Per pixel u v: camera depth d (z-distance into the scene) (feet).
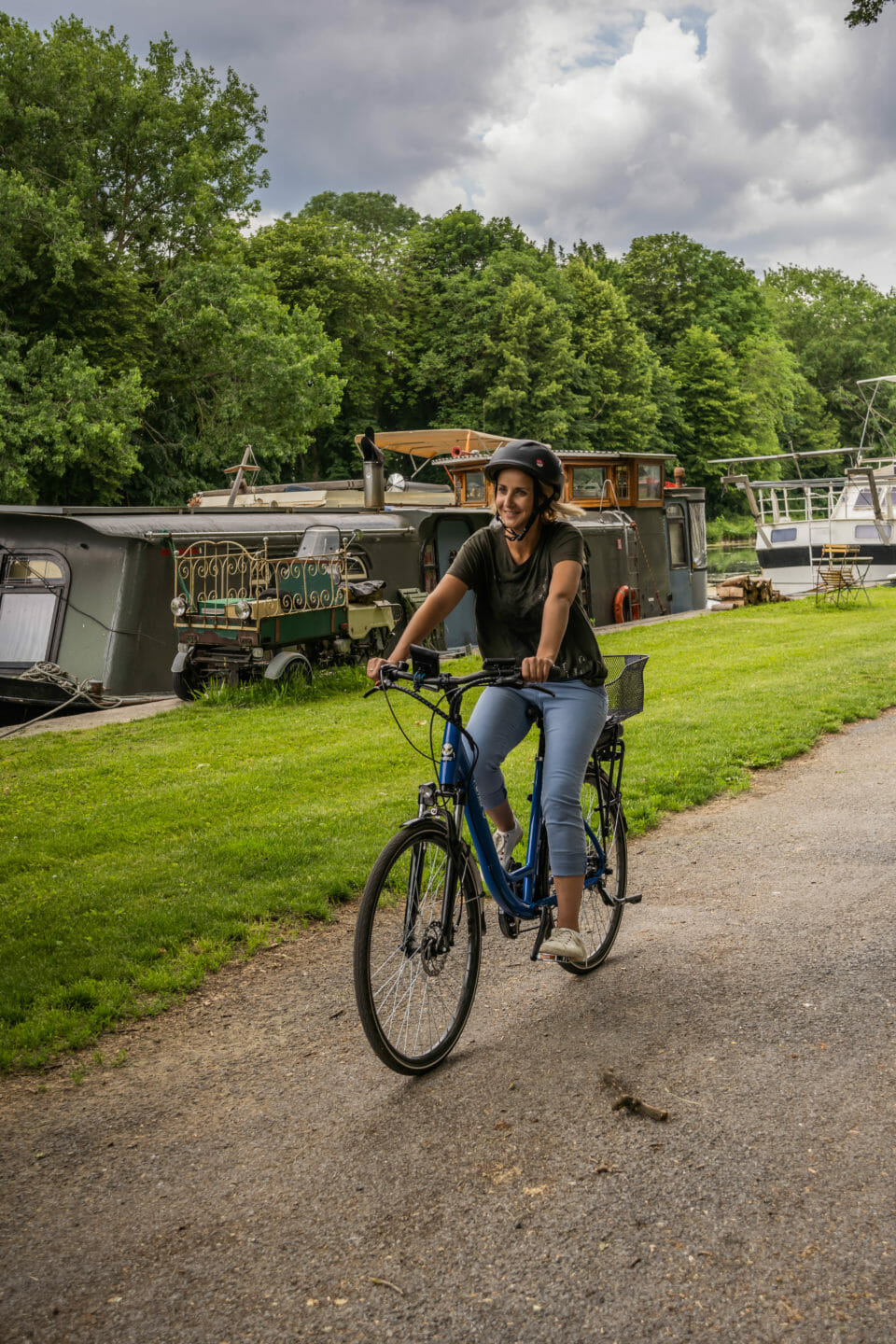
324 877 18.65
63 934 16.63
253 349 127.65
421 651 11.69
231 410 127.95
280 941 16.33
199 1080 12.03
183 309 125.18
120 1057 12.60
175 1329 8.03
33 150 118.52
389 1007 11.60
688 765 26.18
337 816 23.25
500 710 12.67
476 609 13.06
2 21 118.11
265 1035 13.12
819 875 18.24
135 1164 10.34
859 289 354.54
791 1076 11.33
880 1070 11.37
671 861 19.60
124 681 46.68
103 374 110.83
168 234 132.98
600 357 212.84
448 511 59.98
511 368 189.26
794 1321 7.79
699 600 83.51
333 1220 9.28
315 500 67.36
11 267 107.24
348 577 52.29
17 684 44.93
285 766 29.30
